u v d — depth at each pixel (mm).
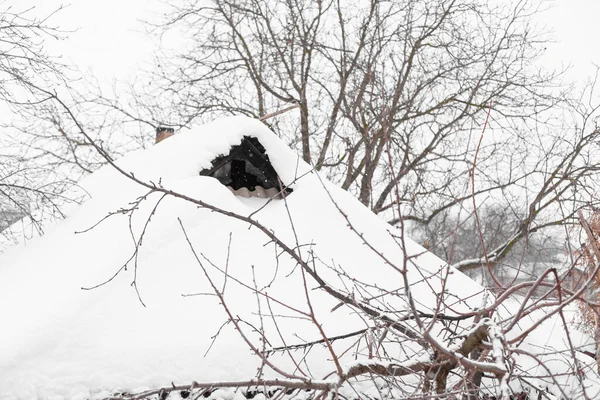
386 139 3047
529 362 5578
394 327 4270
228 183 7164
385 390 4910
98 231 6145
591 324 5586
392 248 6789
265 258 5988
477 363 2990
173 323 5160
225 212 4160
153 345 4945
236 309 5406
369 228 6926
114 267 5398
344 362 5199
